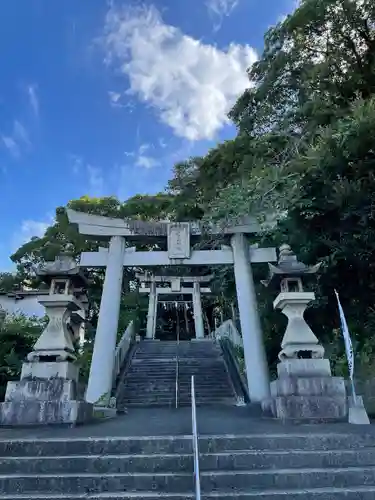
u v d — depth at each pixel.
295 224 11.38
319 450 5.15
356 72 14.00
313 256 11.49
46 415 7.08
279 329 13.88
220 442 5.29
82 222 13.58
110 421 8.07
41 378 7.54
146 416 9.15
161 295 32.06
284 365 7.79
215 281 19.08
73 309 8.76
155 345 21.28
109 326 12.35
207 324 34.69
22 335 14.46
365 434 5.45
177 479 4.53
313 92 14.36
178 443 5.25
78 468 4.88
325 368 7.61
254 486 4.50
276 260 13.48
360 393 9.01
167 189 30.09
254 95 17.28
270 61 16.66
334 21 14.05
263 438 5.34
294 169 11.22
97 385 11.48
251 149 16.39
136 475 4.59
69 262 8.90
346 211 9.98
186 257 13.35
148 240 14.15
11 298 25.09
